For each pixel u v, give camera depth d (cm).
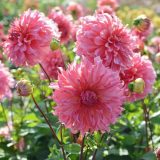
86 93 83
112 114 85
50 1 342
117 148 130
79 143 111
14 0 323
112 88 84
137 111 146
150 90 103
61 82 84
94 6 372
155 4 429
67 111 84
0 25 175
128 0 437
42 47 102
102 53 93
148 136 136
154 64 161
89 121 85
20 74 140
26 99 170
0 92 121
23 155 135
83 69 84
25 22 102
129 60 94
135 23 119
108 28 94
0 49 166
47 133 133
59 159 111
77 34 95
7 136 139
